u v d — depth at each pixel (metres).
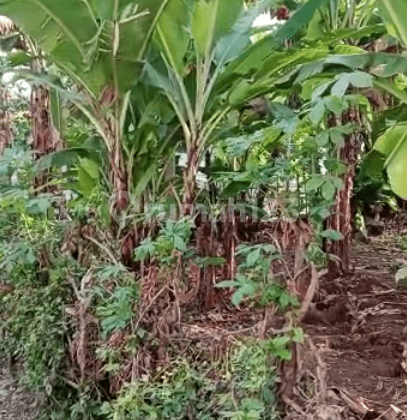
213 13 2.46
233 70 2.71
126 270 2.32
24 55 2.78
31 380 2.39
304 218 2.48
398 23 2.39
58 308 2.41
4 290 2.73
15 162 3.00
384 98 3.65
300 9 2.56
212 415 2.01
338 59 2.43
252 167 2.62
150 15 2.38
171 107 2.84
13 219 2.75
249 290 1.93
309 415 1.92
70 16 2.35
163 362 2.17
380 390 2.44
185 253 2.38
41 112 3.82
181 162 3.55
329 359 2.82
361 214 6.22
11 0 2.29
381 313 3.62
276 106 2.77
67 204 2.87
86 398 2.28
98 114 2.68
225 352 2.16
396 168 2.63
